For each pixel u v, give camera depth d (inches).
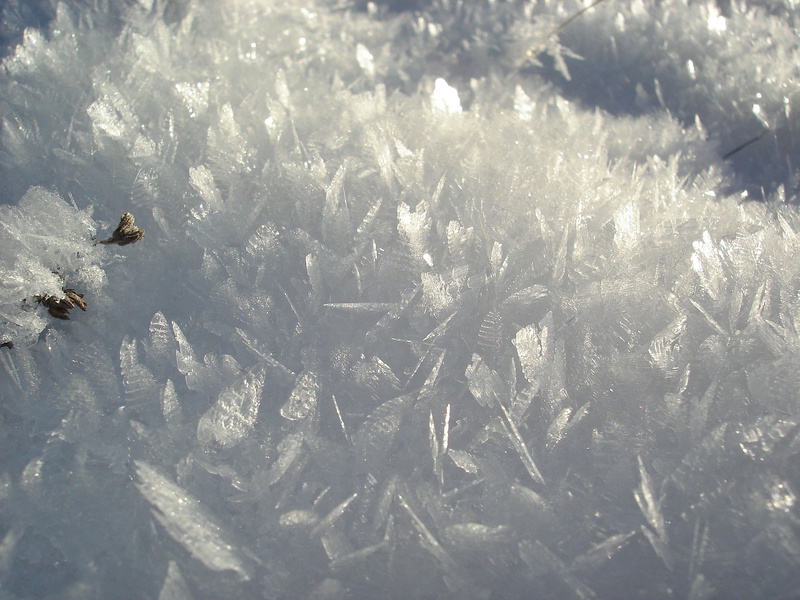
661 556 4.0
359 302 4.8
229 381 4.5
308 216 5.1
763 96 6.6
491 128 5.8
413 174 5.2
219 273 4.8
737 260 4.8
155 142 5.3
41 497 4.2
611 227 5.1
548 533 4.1
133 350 4.6
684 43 7.1
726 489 4.1
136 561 4.0
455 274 4.7
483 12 7.9
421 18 7.8
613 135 6.5
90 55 6.0
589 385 4.5
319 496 4.2
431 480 4.3
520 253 4.9
